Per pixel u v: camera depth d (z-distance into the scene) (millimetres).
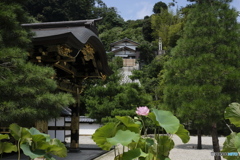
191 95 10820
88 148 15977
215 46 11328
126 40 72375
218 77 10711
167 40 65062
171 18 69250
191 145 20859
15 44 8008
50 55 10828
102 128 4438
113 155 14031
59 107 8227
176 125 4531
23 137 4594
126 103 20031
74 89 14938
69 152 14539
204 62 11000
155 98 35375
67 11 63500
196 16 11727
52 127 15031
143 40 74312
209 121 10719
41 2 60812
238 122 5230
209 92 10484
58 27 13344
